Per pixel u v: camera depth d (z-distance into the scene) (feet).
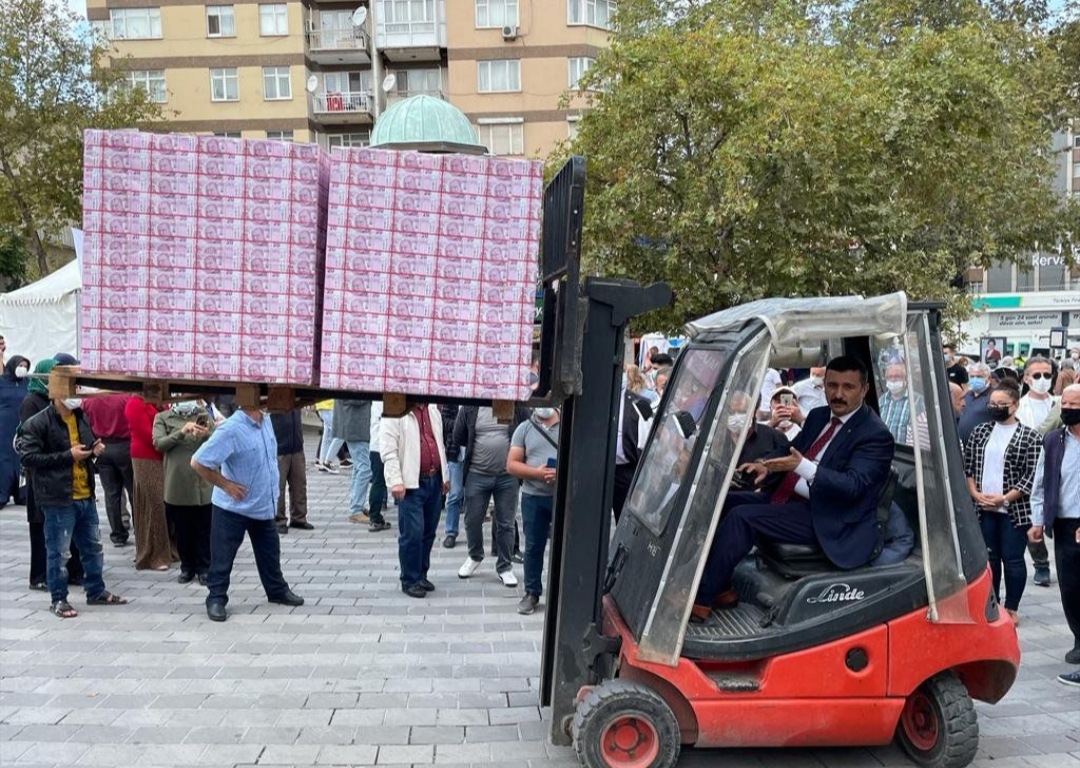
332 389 12.08
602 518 13.71
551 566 14.79
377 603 23.13
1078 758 14.08
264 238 11.59
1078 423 18.22
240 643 19.81
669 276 37.93
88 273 11.41
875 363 16.61
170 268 11.51
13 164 77.36
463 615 22.09
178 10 124.36
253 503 21.83
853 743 13.33
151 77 125.29
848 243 40.40
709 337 15.78
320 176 11.80
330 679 17.61
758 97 34.63
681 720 13.24
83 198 11.37
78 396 13.19
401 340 11.72
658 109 37.22
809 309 12.80
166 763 13.87
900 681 13.15
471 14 120.16
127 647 19.49
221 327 11.59
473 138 45.75
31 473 22.00
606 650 13.76
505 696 16.78
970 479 21.80
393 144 43.73
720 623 13.85
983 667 14.12
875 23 55.62
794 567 13.87
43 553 24.04
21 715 15.71
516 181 11.73
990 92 40.88
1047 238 60.90
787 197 36.14
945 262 42.93
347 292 11.64
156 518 26.63
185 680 17.49
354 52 125.70
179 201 11.50
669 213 38.52
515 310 11.80
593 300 13.51
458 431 26.04
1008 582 21.01
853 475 13.58
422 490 23.70
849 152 36.29
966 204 50.29
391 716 15.79
